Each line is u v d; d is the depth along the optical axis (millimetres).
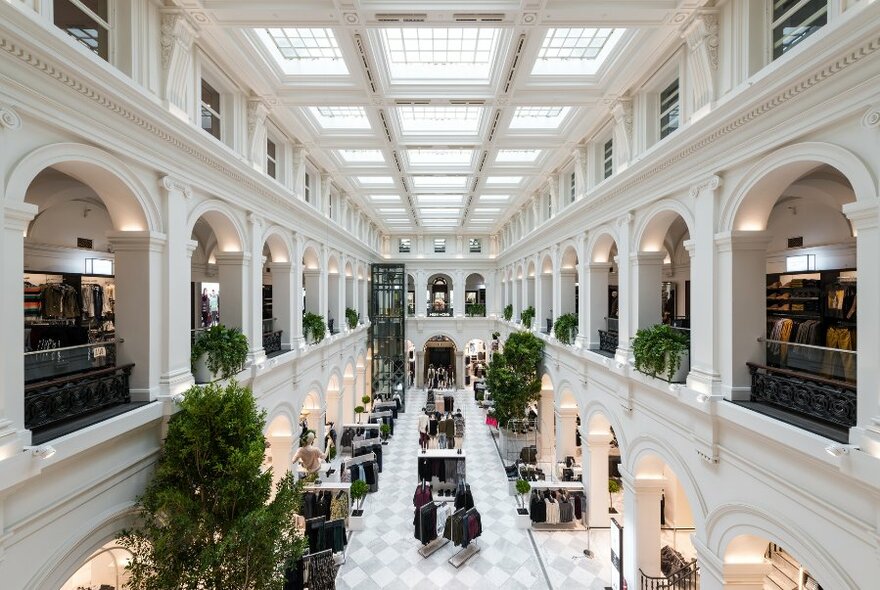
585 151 12062
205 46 7293
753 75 5555
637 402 8766
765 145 5305
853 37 3910
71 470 4570
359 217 22000
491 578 9453
